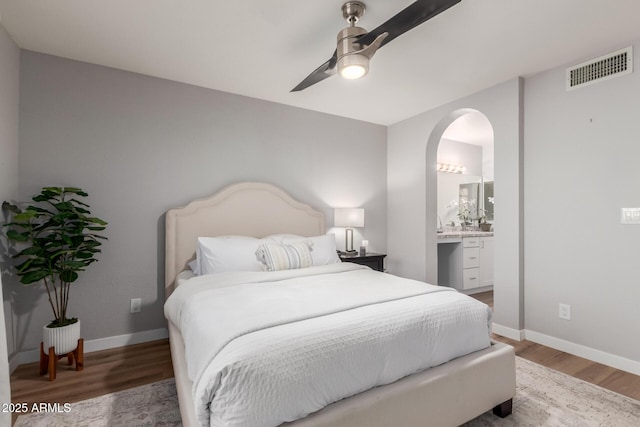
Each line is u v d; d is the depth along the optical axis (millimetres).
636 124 2193
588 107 2420
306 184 3621
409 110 3654
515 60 2488
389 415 1279
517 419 1660
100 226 2570
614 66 2293
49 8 1873
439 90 3076
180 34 2150
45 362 2143
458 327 1589
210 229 2959
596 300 2371
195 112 2982
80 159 2512
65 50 2363
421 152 3756
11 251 2178
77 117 2506
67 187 2445
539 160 2707
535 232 2732
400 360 1376
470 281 4523
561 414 1702
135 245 2709
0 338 1315
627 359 2211
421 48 2301
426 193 3699
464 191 5410
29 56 2355
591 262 2402
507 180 2854
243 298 1714
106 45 2297
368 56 1812
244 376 1056
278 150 3434
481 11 1882
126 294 2668
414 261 3840
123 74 2676
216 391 1059
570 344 2502
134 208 2709
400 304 1593
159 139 2818
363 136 4047
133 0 1805
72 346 2172
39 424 1616
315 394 1151
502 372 1653
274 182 3406
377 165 4168
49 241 2148
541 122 2693
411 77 2787
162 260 2820
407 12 1454
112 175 2625
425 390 1378
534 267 2740
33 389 1957
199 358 1255
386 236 4242
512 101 2814
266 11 1898
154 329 2773
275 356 1130
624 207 2242
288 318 1362
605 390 1948
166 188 2846
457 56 2420
